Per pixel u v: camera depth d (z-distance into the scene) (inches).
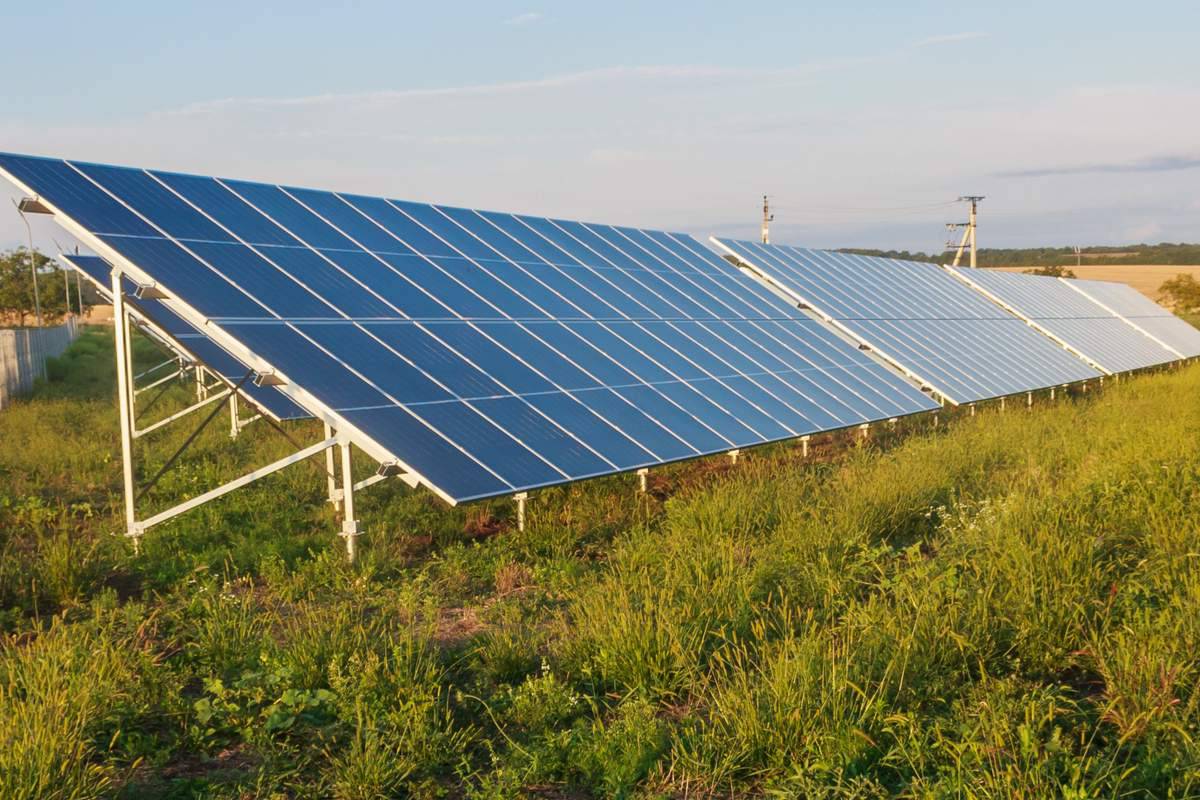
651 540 459.8
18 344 1355.8
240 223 546.9
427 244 667.4
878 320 1128.2
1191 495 472.7
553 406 551.8
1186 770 220.8
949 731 254.1
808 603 365.4
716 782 240.4
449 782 249.8
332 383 461.1
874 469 620.1
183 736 271.6
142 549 478.0
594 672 312.0
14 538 502.6
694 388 676.1
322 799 239.6
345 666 306.0
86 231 457.1
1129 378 1470.2
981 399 1010.1
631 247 924.0
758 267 1096.2
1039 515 426.3
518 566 454.3
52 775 226.5
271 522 537.0
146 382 1520.7
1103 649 296.2
